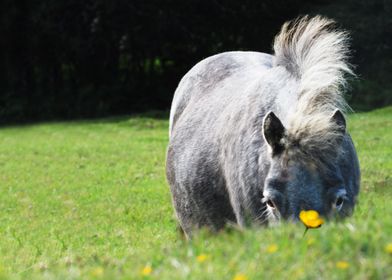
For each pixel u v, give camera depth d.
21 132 36.81
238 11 44.19
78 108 44.41
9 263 11.40
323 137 7.25
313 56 8.16
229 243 6.98
